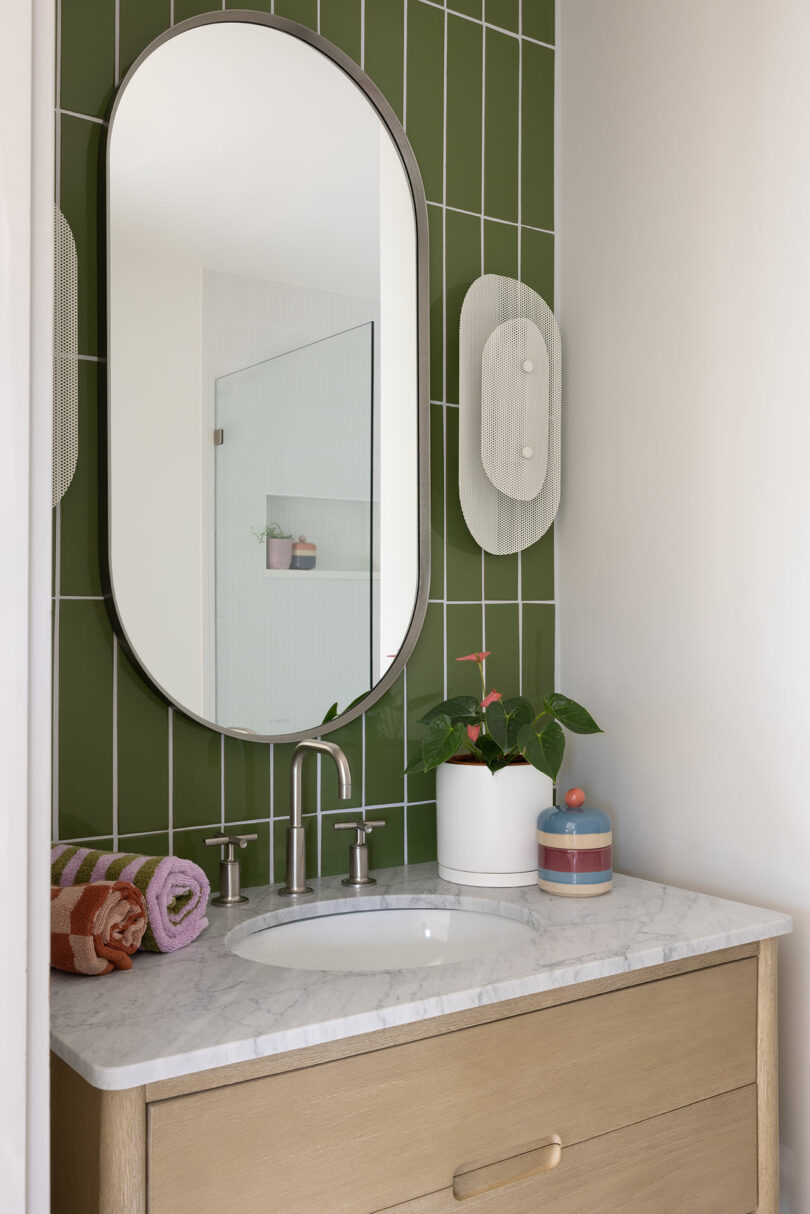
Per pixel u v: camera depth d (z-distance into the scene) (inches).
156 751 56.6
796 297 57.9
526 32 73.0
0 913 28.1
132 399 55.1
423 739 65.0
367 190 64.1
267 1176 37.4
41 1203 28.9
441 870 62.7
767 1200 53.7
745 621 60.6
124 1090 34.4
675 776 64.9
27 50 28.9
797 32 57.9
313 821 62.8
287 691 60.5
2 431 28.4
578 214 72.7
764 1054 53.9
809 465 57.0
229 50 59.0
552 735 59.6
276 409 60.2
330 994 41.4
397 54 66.4
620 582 69.0
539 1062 44.9
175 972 44.7
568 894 58.0
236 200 58.9
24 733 28.6
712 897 58.0
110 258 54.4
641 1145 48.5
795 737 57.7
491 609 70.7
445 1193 41.8
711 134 62.9
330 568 62.4
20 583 28.6
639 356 67.7
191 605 56.9
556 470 71.5
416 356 66.3
